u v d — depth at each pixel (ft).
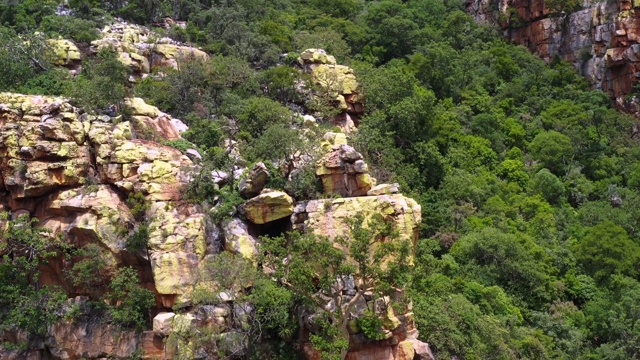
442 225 187.83
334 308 123.44
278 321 124.47
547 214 203.21
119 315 129.90
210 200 142.82
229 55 224.53
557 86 282.56
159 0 264.31
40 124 146.51
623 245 187.01
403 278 119.34
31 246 136.87
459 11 315.37
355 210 132.26
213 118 188.85
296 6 296.51
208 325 126.21
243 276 127.54
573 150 243.40
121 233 137.18
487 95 263.49
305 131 168.25
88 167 146.51
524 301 171.01
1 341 135.33
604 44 287.07
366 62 256.32
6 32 197.16
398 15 290.56
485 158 227.40
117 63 168.35
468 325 141.18
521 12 320.29
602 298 176.76
